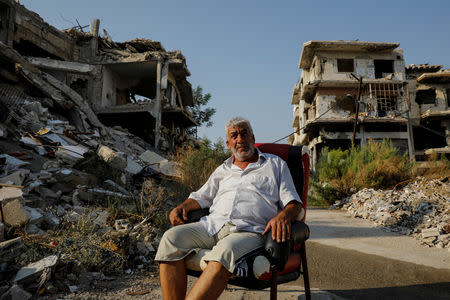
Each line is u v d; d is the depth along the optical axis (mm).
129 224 4102
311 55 24766
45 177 4711
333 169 10211
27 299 2311
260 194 2096
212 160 7449
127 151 10922
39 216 3518
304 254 2162
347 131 23344
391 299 2586
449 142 24422
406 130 23250
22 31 15586
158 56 18250
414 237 4797
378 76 25312
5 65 10219
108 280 2855
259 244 1832
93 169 5957
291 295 2662
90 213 4008
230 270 1617
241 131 2258
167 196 5551
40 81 11672
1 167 4660
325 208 8828
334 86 23406
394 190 7664
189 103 25438
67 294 2486
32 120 8211
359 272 3277
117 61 18312
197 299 1542
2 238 2984
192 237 1944
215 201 2244
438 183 6922
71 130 9445
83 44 18672
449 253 3920
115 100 19656
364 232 5234
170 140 21109
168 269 1812
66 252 3000
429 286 2863
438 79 24875
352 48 23234
